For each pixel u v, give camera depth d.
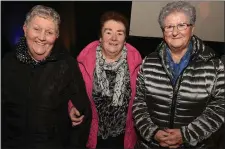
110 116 1.62
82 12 1.92
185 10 1.32
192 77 1.38
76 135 1.64
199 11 1.80
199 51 1.39
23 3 1.84
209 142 1.56
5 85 1.44
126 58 1.61
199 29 1.83
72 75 1.50
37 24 1.36
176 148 1.47
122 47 1.57
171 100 1.41
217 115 1.38
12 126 1.45
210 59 1.38
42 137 1.44
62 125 1.53
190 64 1.39
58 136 1.51
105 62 1.59
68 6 1.91
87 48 1.63
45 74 1.43
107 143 1.66
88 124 1.61
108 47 1.51
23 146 1.45
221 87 1.38
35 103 1.41
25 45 1.45
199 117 1.40
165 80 1.41
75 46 1.95
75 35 1.94
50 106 1.42
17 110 1.42
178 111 1.41
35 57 1.44
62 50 1.52
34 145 1.44
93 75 1.59
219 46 1.87
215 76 1.36
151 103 1.46
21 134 1.44
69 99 1.55
